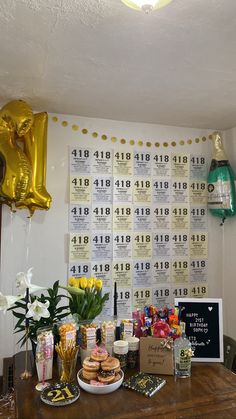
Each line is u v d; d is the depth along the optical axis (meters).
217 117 2.60
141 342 1.52
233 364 2.01
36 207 2.33
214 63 1.67
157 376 1.48
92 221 2.60
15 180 2.10
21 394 1.33
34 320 1.53
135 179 2.73
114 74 1.81
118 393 1.34
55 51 1.56
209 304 1.71
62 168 2.54
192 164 2.89
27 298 1.48
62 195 2.54
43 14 1.27
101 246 2.62
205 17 1.28
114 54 1.58
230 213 2.75
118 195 2.68
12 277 2.38
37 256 2.45
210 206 2.84
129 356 1.54
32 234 2.44
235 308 2.81
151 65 1.70
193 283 2.88
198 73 1.79
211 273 2.94
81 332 1.58
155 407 1.25
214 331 1.68
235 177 2.83
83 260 2.57
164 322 1.57
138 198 2.73
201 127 2.89
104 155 2.65
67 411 1.21
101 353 1.45
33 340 1.54
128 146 2.72
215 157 2.79
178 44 1.49
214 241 2.96
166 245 2.81
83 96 2.16
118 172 2.68
